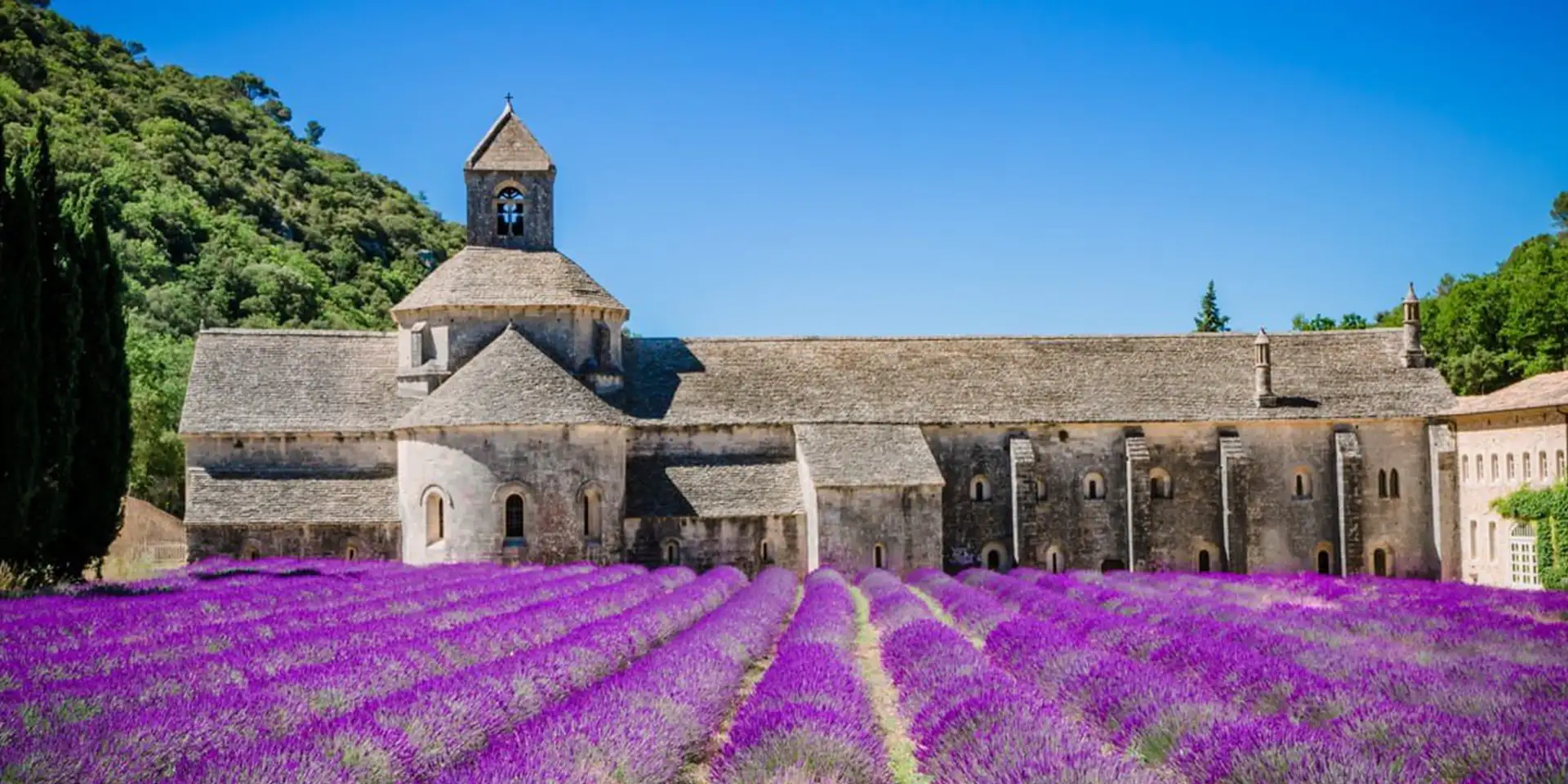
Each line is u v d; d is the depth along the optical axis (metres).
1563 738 16.11
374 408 59.25
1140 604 38.22
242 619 31.42
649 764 16.30
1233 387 64.44
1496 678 22.27
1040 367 65.06
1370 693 20.73
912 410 61.66
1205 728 17.36
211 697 19.02
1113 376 64.75
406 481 55.59
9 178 43.72
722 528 57.78
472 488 54.09
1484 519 60.97
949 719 18.41
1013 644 28.30
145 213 115.12
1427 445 63.66
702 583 45.66
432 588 40.75
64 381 42.59
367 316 125.75
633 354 64.25
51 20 171.12
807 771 16.05
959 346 66.31
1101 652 26.06
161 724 16.78
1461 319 98.19
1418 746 16.48
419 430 54.97
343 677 21.39
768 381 62.97
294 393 59.38
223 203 139.88
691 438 60.34
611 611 35.44
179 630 28.67
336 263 139.88
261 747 15.42
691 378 62.75
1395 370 65.81
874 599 41.72
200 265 114.25
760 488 59.00
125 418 46.59
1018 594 42.34
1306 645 27.14
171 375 85.62
